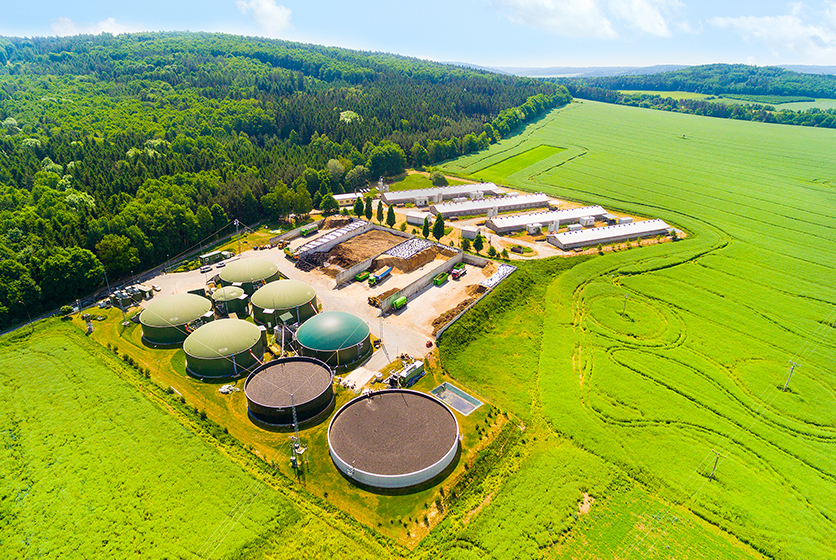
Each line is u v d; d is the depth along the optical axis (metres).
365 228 141.50
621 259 123.81
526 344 90.69
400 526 53.81
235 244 133.25
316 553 50.34
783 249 130.88
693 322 97.81
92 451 62.44
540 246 133.62
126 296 99.00
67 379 76.50
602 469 63.19
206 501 55.69
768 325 96.88
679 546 52.78
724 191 178.50
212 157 170.75
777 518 56.47
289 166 169.62
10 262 93.06
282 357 80.38
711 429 70.62
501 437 67.62
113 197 126.88
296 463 60.97
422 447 62.06
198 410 70.62
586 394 77.62
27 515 53.50
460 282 112.00
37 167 146.38
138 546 50.22
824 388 79.38
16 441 64.00
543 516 55.44
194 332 82.44
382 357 84.12
